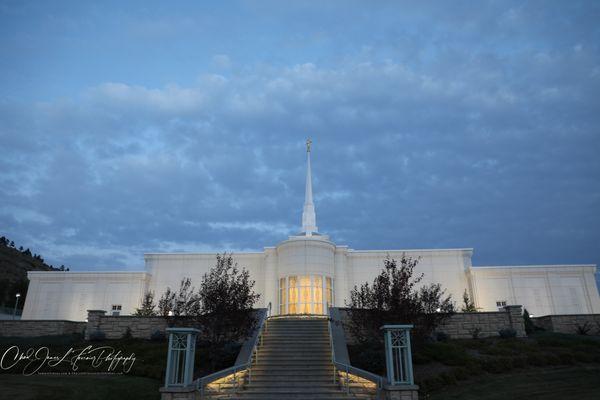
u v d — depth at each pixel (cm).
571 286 3862
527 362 2167
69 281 4012
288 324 2528
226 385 1805
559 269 3906
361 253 4078
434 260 4056
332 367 1953
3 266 12319
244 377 1866
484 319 2675
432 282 3978
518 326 2627
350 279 4009
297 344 2225
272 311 3769
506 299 3853
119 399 1736
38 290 3991
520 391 1770
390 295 2208
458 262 4038
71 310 3928
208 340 2323
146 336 2678
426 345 2300
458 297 3925
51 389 1731
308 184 4659
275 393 1700
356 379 1858
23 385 1788
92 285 4003
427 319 2236
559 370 2088
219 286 2372
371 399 1611
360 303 2325
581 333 2759
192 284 4028
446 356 2183
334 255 3959
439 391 1869
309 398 1638
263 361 2031
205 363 2227
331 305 3659
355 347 2378
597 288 3847
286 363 1995
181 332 1620
